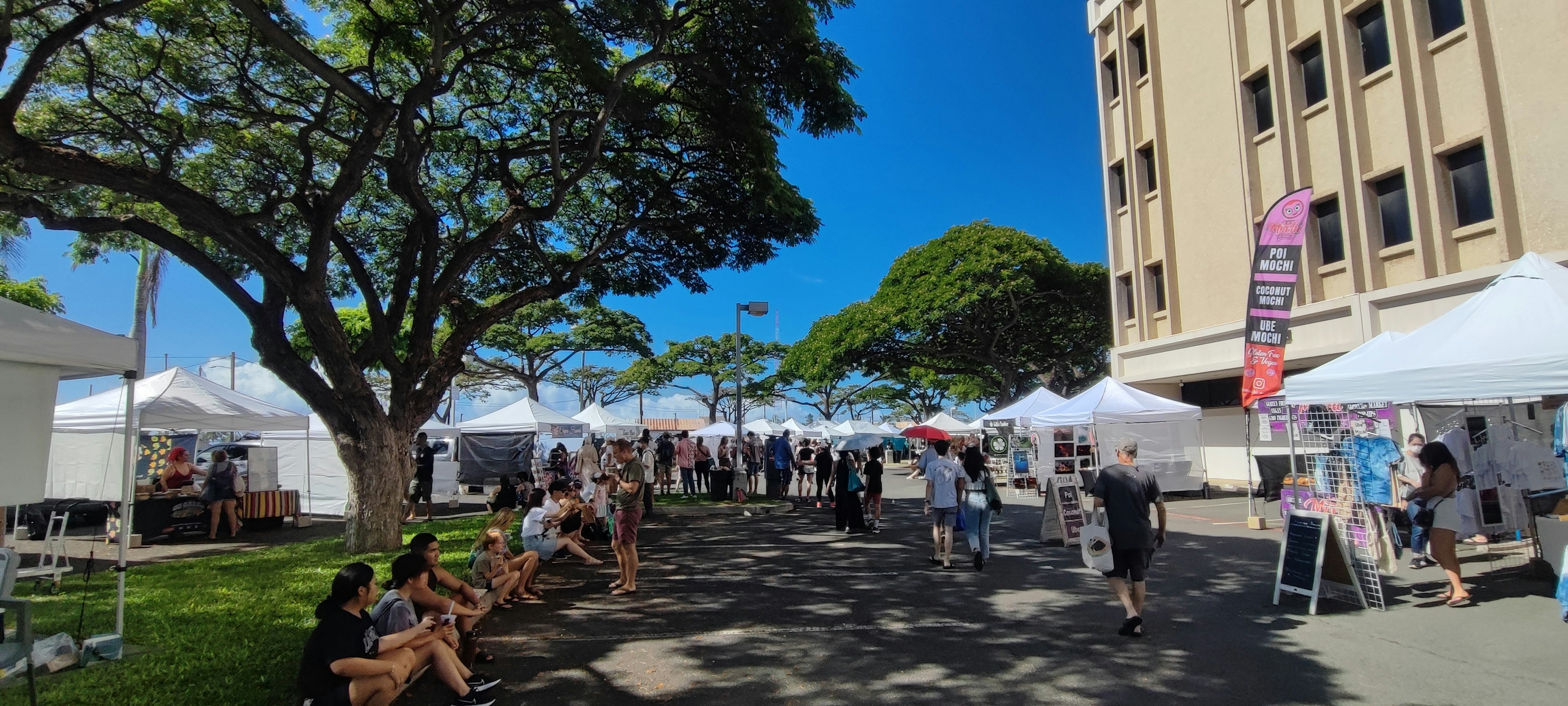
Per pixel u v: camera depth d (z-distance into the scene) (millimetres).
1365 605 6828
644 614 7281
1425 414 10984
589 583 8828
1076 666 5457
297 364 10422
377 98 10609
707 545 11906
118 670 5445
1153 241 20688
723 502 19031
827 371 33031
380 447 10828
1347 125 15555
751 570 9555
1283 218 12180
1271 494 15211
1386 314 14609
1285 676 5141
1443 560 6852
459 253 12102
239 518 14203
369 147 9680
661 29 10586
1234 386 19203
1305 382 8250
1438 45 14023
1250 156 17609
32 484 5258
